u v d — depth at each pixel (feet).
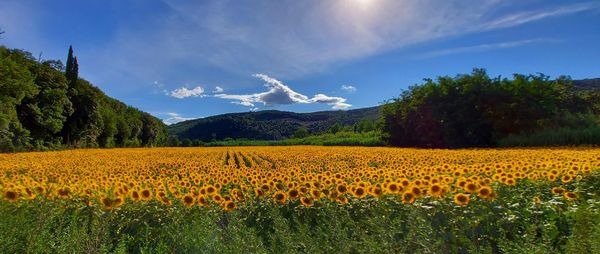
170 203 19.69
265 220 19.63
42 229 15.96
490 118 134.72
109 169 47.29
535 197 20.21
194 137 469.57
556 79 141.49
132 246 17.46
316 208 19.93
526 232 16.24
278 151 102.42
